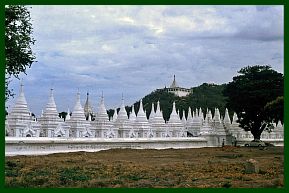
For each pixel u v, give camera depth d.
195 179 30.94
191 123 98.00
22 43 41.62
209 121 93.62
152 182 29.44
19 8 41.47
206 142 88.06
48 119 60.78
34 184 27.95
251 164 34.84
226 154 59.47
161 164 41.81
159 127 84.38
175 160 47.69
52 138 54.25
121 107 77.44
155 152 61.75
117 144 66.12
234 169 37.12
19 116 56.06
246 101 87.62
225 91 94.19
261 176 32.50
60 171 34.19
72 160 43.19
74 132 64.75
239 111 91.62
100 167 37.53
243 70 91.88
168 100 171.62
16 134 55.03
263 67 91.12
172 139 78.44
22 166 36.75
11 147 48.41
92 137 64.88
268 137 106.44
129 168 37.25
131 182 29.44
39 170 34.53
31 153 50.41
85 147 59.53
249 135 103.19
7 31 40.34
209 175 33.12
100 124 69.56
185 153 61.03
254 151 67.69
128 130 75.81
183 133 88.94
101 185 28.02
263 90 85.69
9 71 42.25
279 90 85.75
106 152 57.97
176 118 88.50
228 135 95.25
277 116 71.94
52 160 42.78
